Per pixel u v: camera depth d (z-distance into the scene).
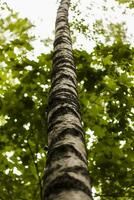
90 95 4.27
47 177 1.42
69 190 1.25
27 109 3.95
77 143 1.65
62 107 2.04
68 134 1.71
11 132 3.93
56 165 1.46
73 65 2.98
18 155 3.98
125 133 4.02
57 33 4.07
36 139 3.99
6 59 4.53
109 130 4.07
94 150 3.82
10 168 3.94
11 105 3.96
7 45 4.59
